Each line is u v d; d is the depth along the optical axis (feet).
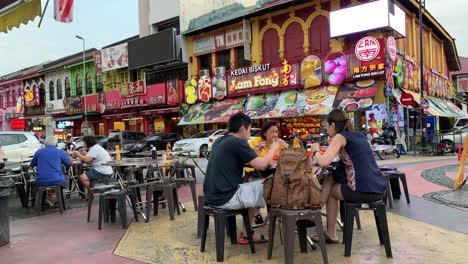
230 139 14.99
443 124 99.14
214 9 81.15
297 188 13.33
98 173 26.11
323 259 13.28
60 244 17.71
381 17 59.62
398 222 18.99
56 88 126.31
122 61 98.12
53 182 24.89
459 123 83.71
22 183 27.91
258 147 18.17
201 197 17.78
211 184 14.85
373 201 14.23
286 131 71.05
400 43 69.36
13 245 17.80
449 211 21.02
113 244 17.37
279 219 16.05
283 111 66.44
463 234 16.88
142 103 92.58
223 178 14.74
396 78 63.05
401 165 44.16
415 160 51.26
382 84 60.49
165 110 90.58
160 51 87.97
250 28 78.18
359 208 14.32
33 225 21.85
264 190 14.39
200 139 67.82
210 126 86.63
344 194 14.44
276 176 13.83
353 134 14.49
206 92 81.35
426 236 16.70
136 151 72.18
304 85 67.56
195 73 86.94
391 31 61.98
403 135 67.31
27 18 15.08
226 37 81.00
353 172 14.12
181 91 86.58
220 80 79.36
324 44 68.64
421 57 65.82
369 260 13.98
